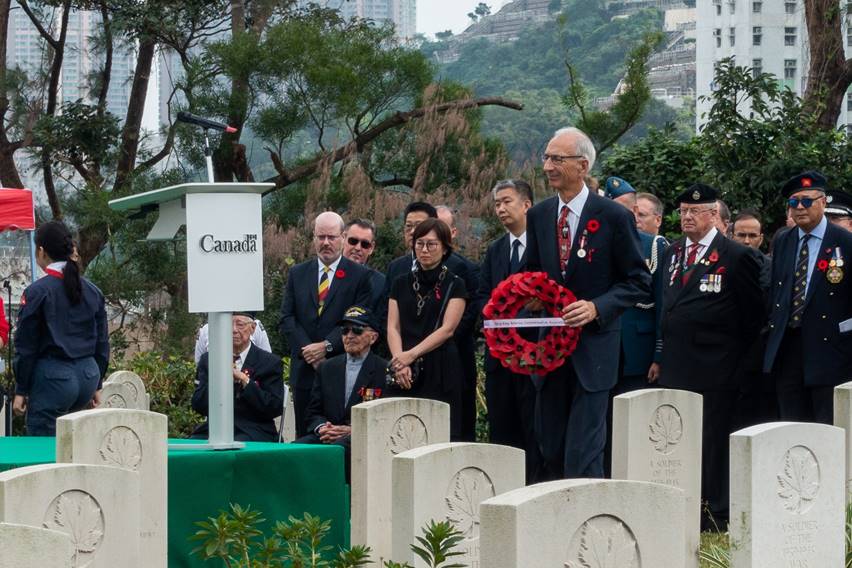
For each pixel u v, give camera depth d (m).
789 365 9.66
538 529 4.29
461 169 22.25
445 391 9.51
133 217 8.22
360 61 24.12
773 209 15.57
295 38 23.67
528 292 7.84
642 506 4.59
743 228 11.22
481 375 13.57
